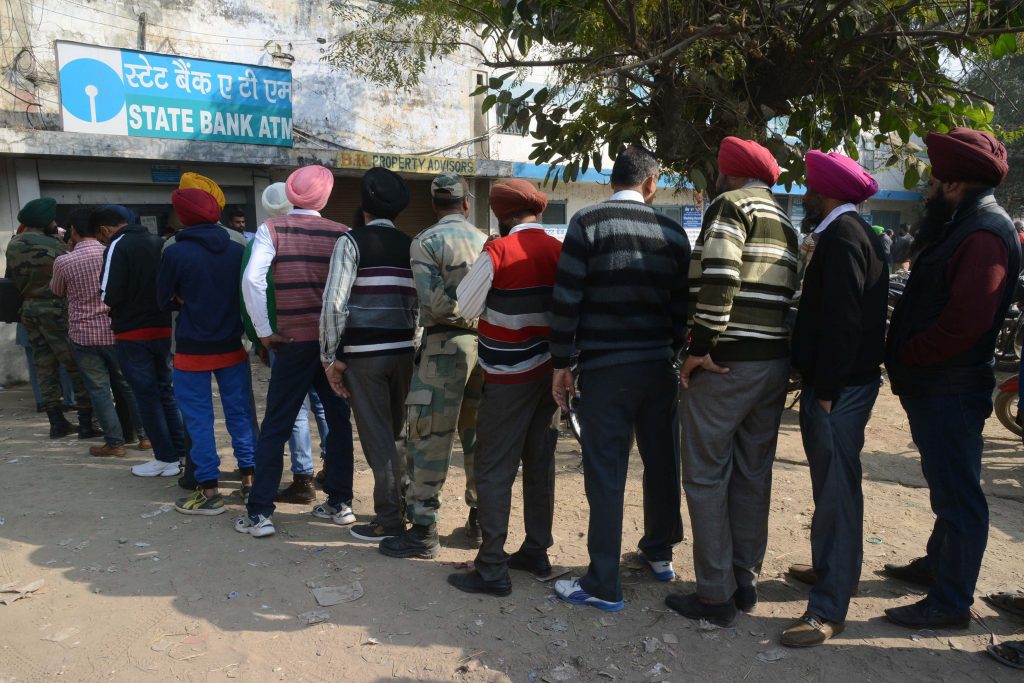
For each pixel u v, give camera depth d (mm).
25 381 8617
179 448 5203
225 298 4184
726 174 3107
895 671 2797
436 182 3611
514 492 4664
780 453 5645
